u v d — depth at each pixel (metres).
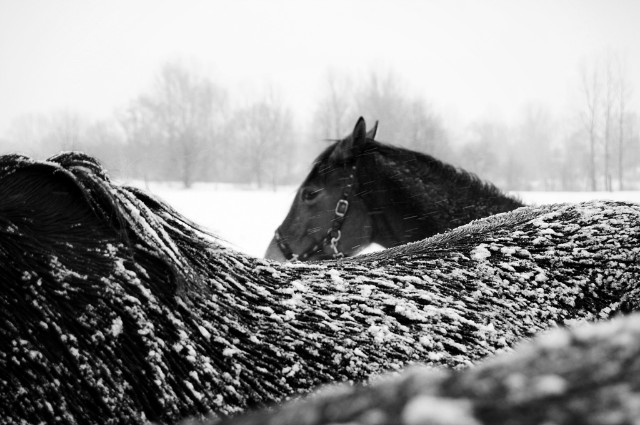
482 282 2.57
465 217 5.93
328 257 6.70
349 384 1.83
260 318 1.94
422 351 2.06
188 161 45.91
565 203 3.58
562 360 0.30
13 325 1.42
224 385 1.66
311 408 0.31
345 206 6.58
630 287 2.72
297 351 1.88
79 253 1.61
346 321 2.08
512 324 2.37
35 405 1.37
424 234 6.07
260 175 55.50
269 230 16.58
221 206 23.30
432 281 2.50
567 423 0.24
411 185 6.24
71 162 1.82
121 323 1.55
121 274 1.63
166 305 1.69
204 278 1.93
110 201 1.71
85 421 1.41
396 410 0.27
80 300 1.53
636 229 2.98
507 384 0.28
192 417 1.55
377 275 2.47
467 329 2.24
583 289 2.67
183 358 1.63
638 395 0.26
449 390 0.28
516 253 2.80
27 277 1.49
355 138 6.61
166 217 2.06
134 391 1.50
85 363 1.46
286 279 2.24
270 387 1.74
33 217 1.61
